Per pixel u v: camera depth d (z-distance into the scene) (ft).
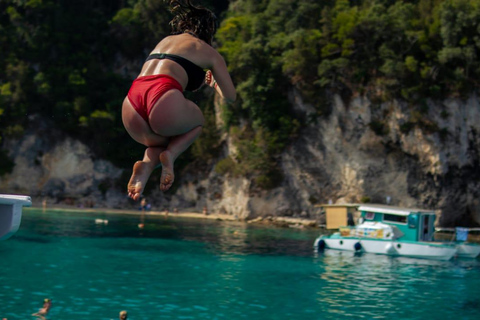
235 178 268.00
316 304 75.05
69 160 299.99
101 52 336.08
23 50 312.71
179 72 12.30
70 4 332.60
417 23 238.07
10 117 295.89
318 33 250.98
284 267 108.17
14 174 297.33
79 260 108.06
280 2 292.61
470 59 225.97
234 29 301.43
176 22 13.41
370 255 131.85
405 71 227.61
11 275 88.89
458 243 137.80
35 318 62.85
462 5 227.40
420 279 98.12
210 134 284.20
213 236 170.81
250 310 70.64
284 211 255.29
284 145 254.06
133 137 12.62
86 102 297.12
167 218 246.47
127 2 365.20
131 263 107.04
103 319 63.62
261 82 254.47
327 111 246.47
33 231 157.79
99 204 296.30
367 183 240.94
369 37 236.02
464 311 73.36
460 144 228.22
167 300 74.90
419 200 233.76
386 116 234.58
